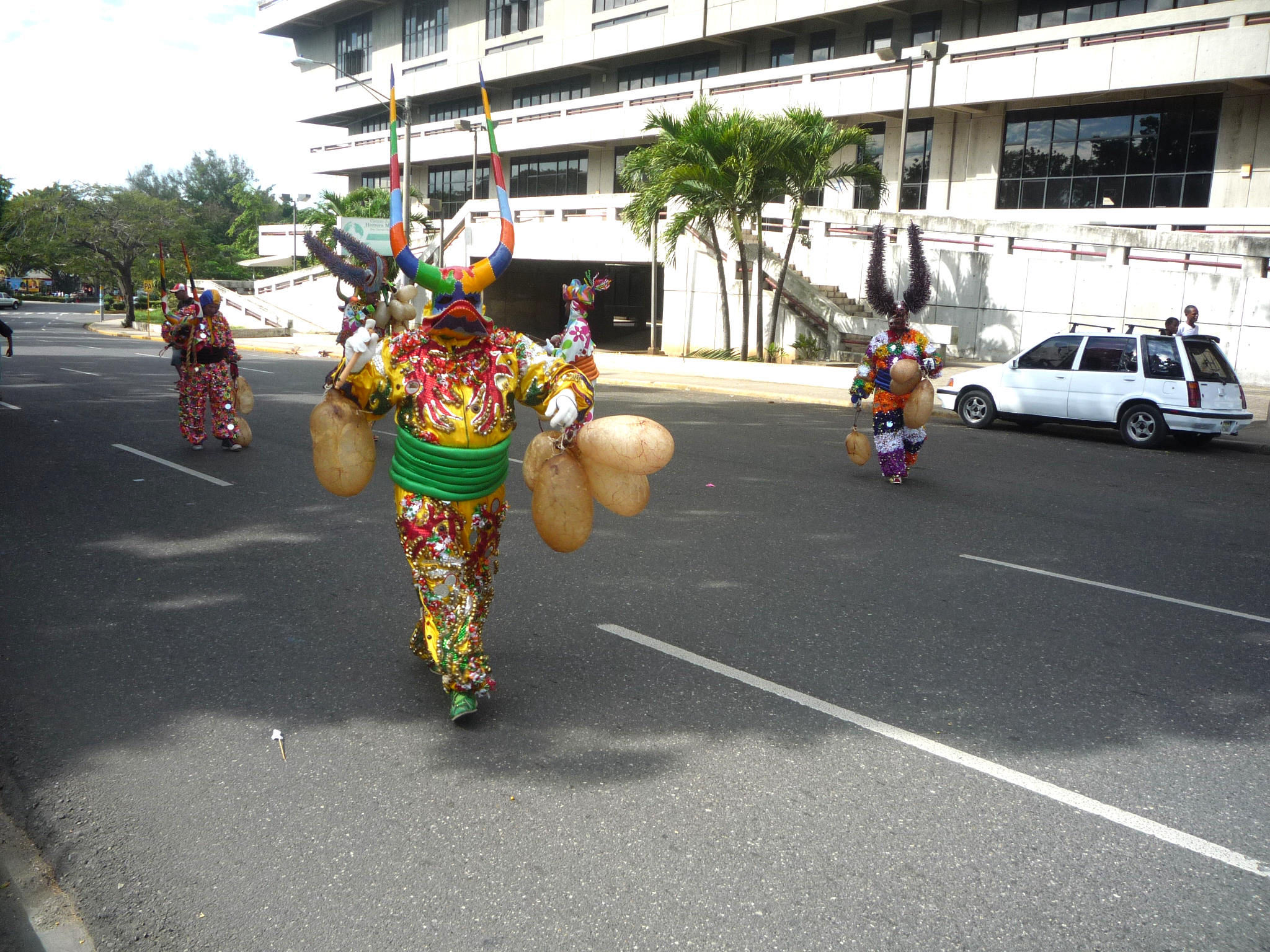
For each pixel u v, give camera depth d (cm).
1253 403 1800
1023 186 2928
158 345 3316
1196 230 2539
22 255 4678
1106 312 2200
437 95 5072
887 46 2727
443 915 303
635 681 487
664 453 408
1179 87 2534
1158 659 536
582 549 740
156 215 4719
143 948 286
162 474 990
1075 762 412
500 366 423
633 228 2461
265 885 317
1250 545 816
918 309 1000
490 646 531
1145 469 1220
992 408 1584
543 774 393
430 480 416
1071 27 2625
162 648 517
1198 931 302
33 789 373
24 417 1392
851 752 417
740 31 3553
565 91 4491
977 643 554
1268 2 2289
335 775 388
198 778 385
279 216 8150
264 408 1529
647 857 336
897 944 293
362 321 442
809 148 2239
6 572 645
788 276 2555
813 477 1072
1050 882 326
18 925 294
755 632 561
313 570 663
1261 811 376
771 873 328
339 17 5478
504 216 427
